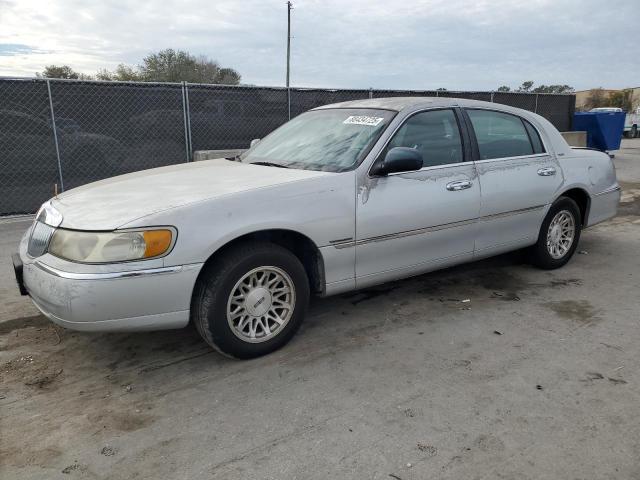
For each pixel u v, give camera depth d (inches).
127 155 361.1
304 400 118.9
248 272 130.5
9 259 231.5
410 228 156.1
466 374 129.4
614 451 100.3
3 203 325.7
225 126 393.7
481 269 211.2
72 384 127.3
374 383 125.7
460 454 99.9
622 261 222.2
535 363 134.6
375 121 161.3
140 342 149.3
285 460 98.8
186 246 120.4
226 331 130.1
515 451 100.5
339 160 152.3
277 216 131.7
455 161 169.3
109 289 114.7
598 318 162.9
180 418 112.9
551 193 195.9
